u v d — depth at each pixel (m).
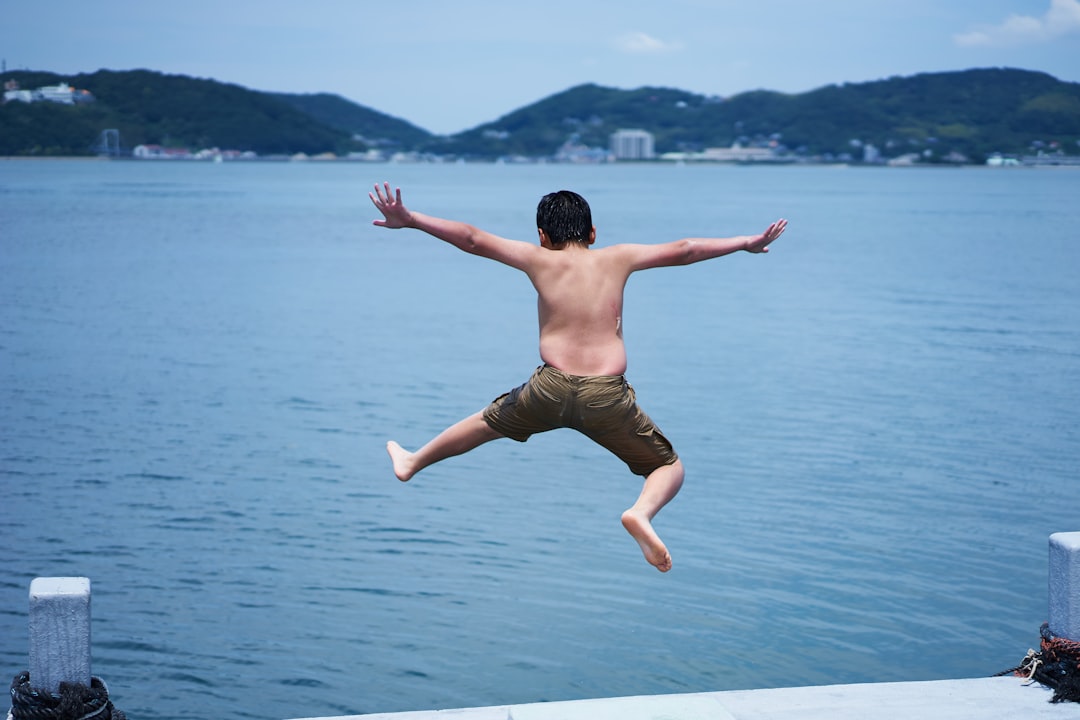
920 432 18.81
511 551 13.28
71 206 101.75
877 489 15.55
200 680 10.05
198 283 43.06
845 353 27.22
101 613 11.31
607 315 4.77
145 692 9.82
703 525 14.12
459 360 26.31
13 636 10.82
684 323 33.00
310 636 10.92
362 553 13.17
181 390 22.34
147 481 15.89
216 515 14.43
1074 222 85.75
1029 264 52.06
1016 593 11.93
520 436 4.90
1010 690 5.12
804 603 11.73
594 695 9.88
